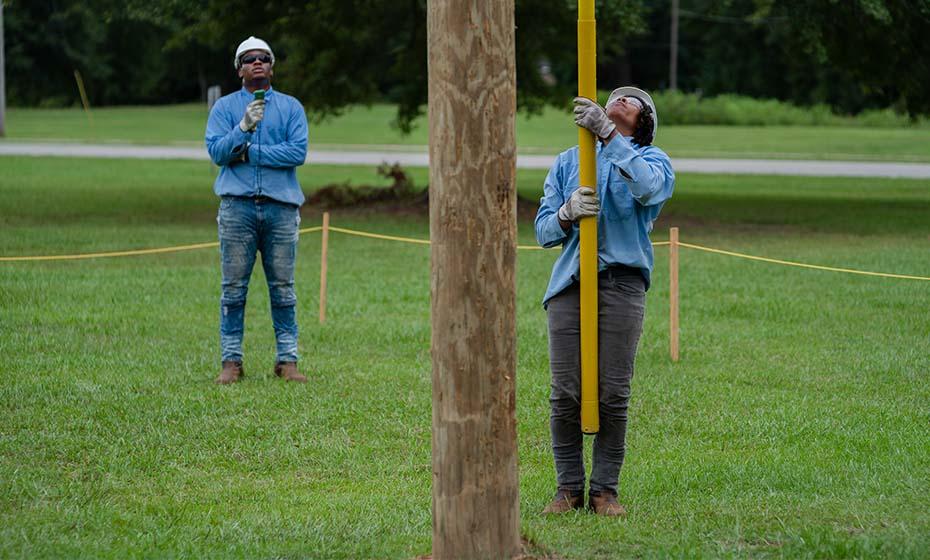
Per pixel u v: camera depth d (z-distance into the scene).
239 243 15.56
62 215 38.16
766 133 104.38
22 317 20.09
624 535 9.55
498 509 8.36
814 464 11.98
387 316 21.17
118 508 10.55
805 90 127.75
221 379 15.72
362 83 45.62
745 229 37.28
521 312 21.78
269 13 42.53
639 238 9.92
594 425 9.88
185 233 33.84
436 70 8.02
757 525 9.84
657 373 16.84
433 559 8.45
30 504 10.66
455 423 8.25
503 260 8.21
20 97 136.75
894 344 19.05
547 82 47.06
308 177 57.72
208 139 15.47
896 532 9.51
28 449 12.50
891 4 39.09
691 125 120.00
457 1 7.91
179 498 11.02
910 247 31.91
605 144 9.42
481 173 8.07
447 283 8.17
